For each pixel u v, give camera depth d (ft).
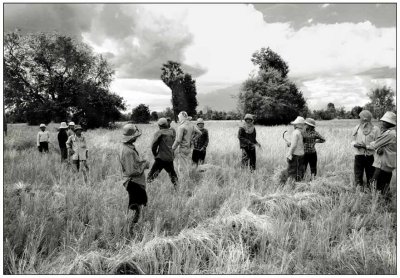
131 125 18.65
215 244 15.19
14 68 126.72
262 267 13.88
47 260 14.28
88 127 136.87
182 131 29.22
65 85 134.10
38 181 26.68
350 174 27.94
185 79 230.07
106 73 139.85
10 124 130.41
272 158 37.17
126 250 14.97
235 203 20.18
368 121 24.21
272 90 180.34
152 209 19.61
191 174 28.50
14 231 16.22
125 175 18.57
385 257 14.51
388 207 20.67
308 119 27.50
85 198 21.33
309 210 19.71
